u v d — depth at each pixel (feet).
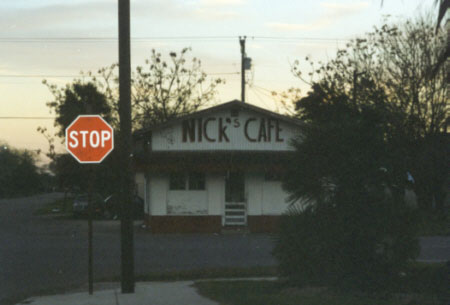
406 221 36.50
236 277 52.49
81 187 164.76
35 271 58.90
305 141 37.68
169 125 105.70
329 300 34.88
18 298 43.93
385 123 38.60
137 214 143.54
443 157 115.03
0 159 458.91
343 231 35.96
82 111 149.28
